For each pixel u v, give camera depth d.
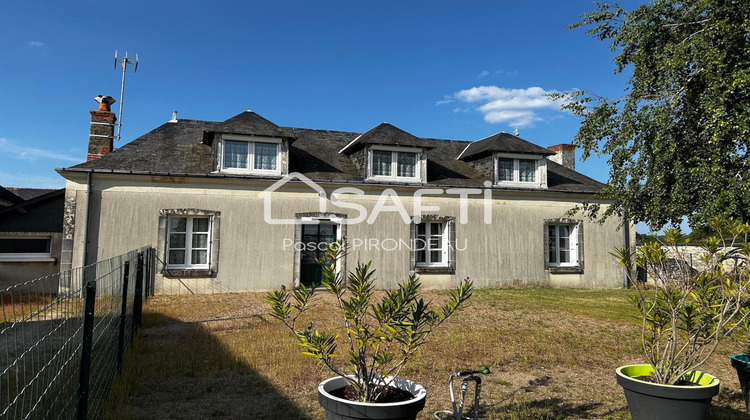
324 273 3.89
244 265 12.64
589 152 10.41
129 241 11.76
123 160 12.38
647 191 9.44
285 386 5.32
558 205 15.52
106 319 4.43
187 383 5.35
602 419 4.60
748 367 4.69
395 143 13.85
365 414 3.25
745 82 7.46
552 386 5.55
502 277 14.72
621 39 9.95
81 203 11.45
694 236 5.30
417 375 5.84
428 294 12.98
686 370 4.12
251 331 7.81
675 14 9.30
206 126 15.68
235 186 12.71
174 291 12.07
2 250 12.29
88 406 3.67
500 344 7.31
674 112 8.98
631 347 7.33
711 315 4.29
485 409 4.82
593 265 15.59
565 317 9.81
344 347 6.76
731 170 8.16
